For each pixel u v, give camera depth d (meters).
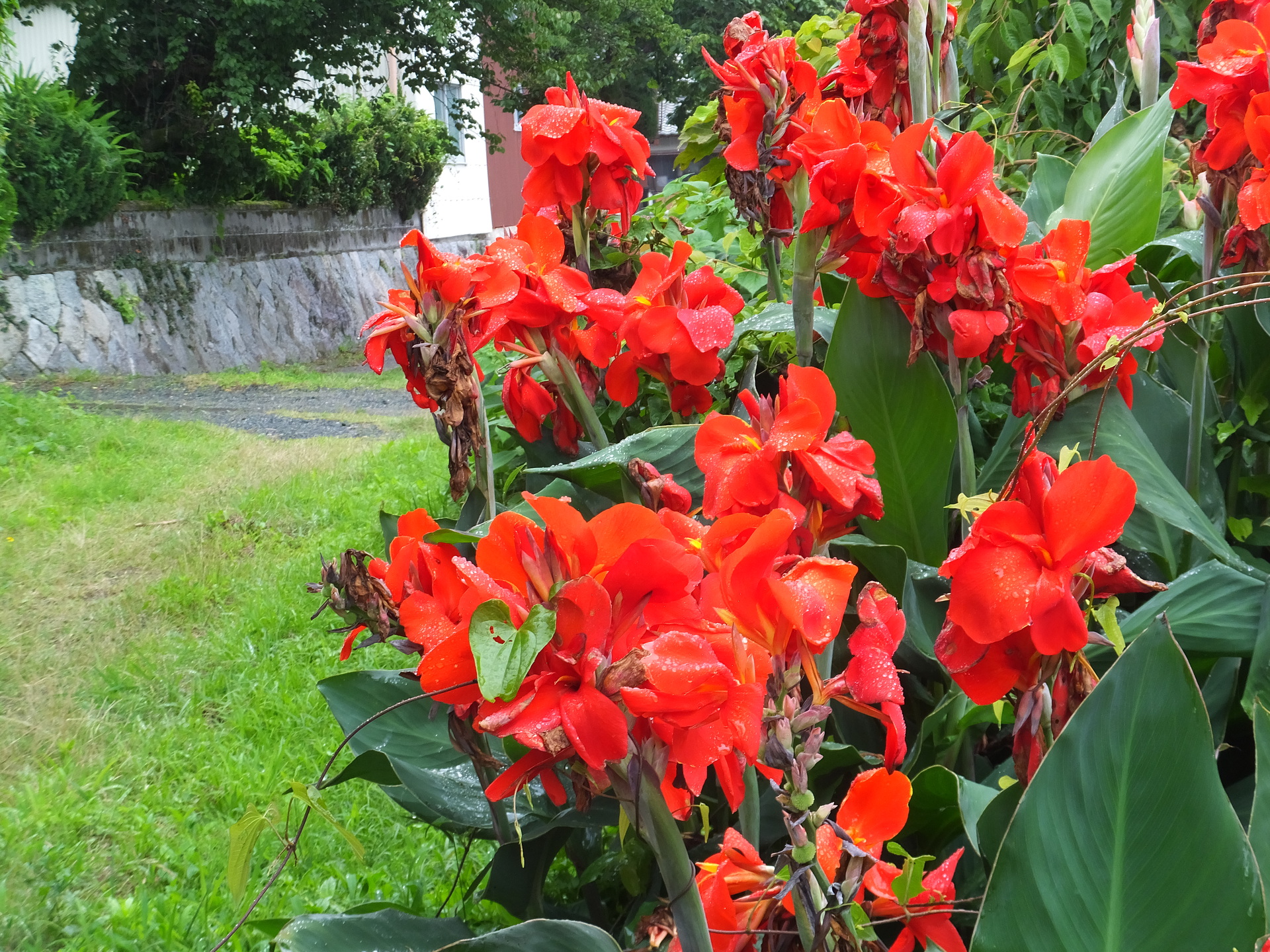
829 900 0.83
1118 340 1.18
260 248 14.78
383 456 7.46
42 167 11.43
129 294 12.59
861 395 1.52
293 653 3.95
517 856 1.47
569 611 0.68
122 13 13.27
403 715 1.54
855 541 1.43
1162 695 0.84
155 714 3.65
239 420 9.62
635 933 1.23
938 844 1.31
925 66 1.71
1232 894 0.80
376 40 14.62
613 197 1.72
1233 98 1.51
